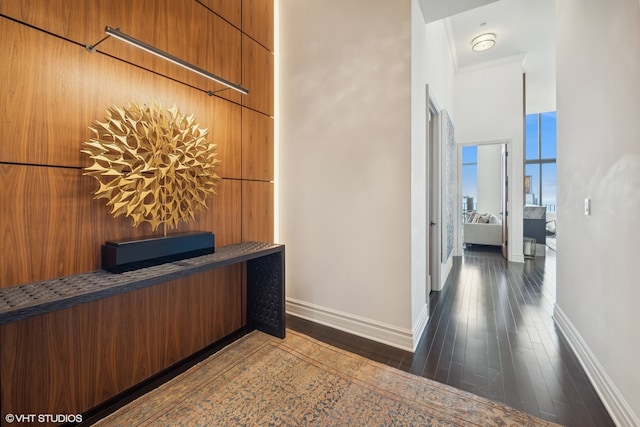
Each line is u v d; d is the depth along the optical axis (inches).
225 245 94.7
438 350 87.8
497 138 217.6
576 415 61.3
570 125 92.4
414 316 92.9
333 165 103.7
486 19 166.2
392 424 58.8
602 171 69.7
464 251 254.8
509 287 149.7
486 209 343.9
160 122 70.8
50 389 56.9
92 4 61.7
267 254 89.7
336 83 102.1
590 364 73.8
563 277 99.5
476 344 91.1
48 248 56.1
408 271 89.7
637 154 54.9
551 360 81.7
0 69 50.0
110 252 60.8
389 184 92.4
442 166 157.1
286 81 115.0
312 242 109.9
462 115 228.8
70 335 59.9
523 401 65.4
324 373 76.3
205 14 87.0
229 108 95.9
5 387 51.3
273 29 115.8
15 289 49.8
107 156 61.5
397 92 90.0
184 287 83.1
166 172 70.9
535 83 261.3
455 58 212.1
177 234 76.9
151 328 74.8
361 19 95.9
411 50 87.4
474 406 63.7
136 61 69.8
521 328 102.0
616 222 62.8
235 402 65.4
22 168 52.7
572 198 90.7
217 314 93.6
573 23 89.0
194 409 63.4
